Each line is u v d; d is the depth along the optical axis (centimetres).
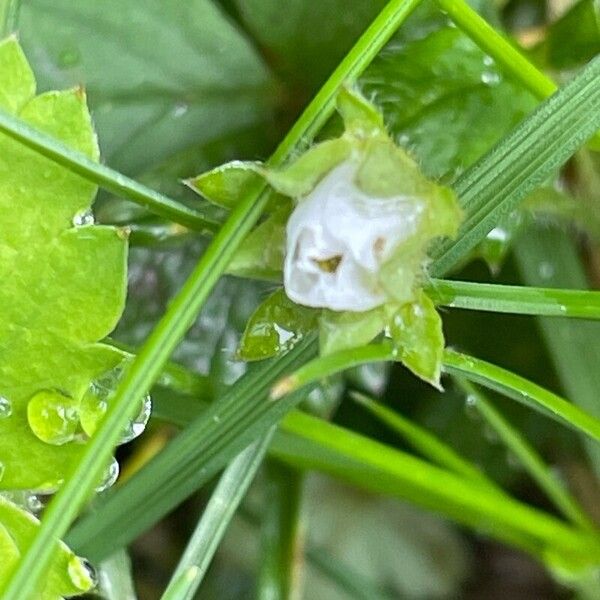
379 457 10
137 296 10
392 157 8
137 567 12
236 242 8
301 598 12
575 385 10
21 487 9
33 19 10
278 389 8
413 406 11
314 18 10
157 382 9
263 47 10
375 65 10
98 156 8
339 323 8
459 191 9
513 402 11
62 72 10
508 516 10
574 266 11
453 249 9
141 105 10
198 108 10
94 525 9
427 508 10
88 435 9
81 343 8
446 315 11
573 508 11
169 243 10
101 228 8
